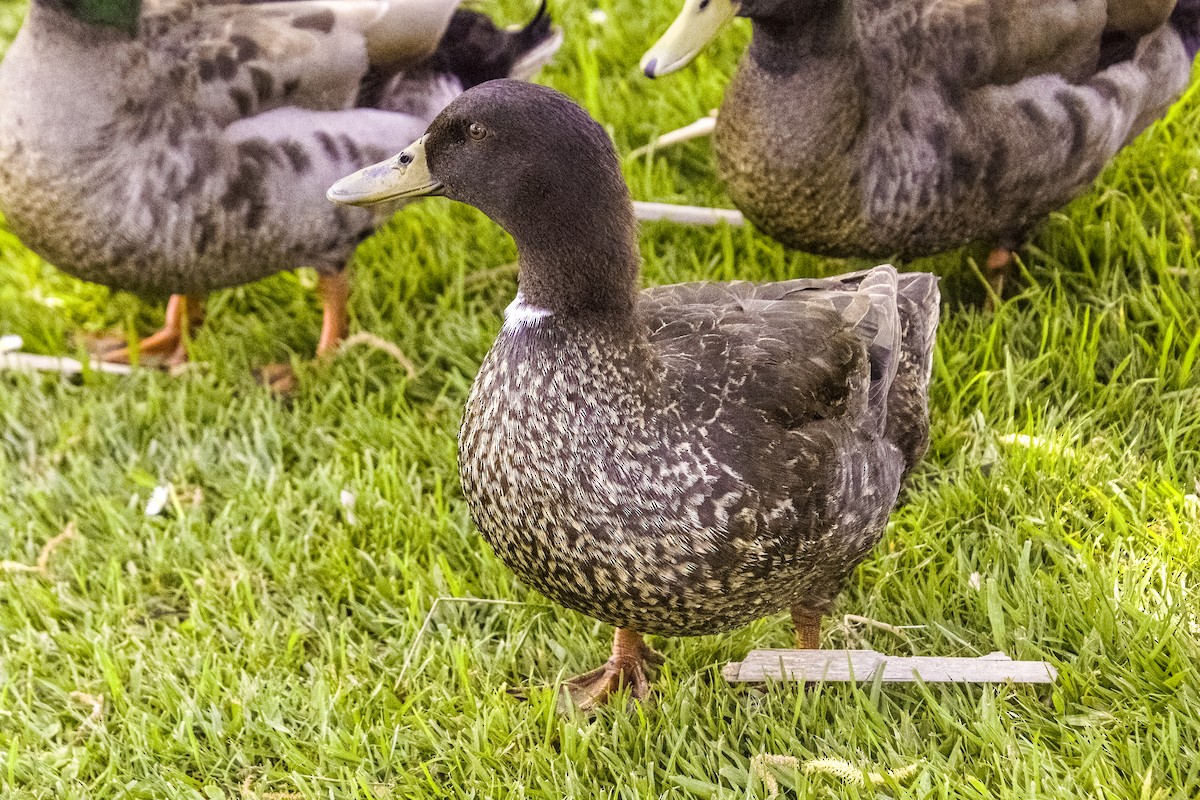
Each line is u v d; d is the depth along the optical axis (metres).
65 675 6.71
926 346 6.46
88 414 8.27
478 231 9.25
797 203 7.76
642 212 9.11
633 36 10.59
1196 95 9.52
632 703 6.39
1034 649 6.27
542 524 5.55
